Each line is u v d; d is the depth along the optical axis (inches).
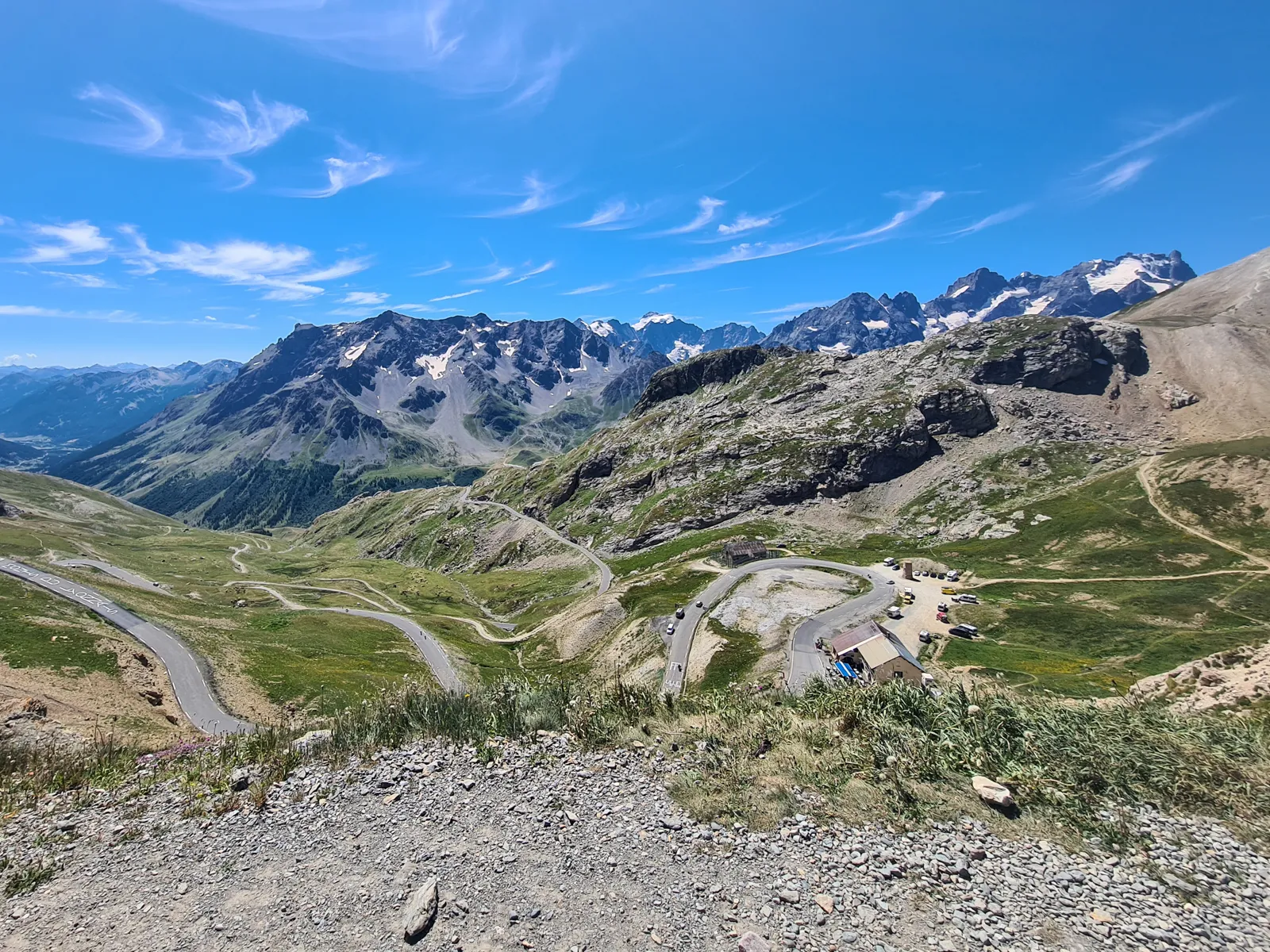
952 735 703.1
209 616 5516.7
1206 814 584.7
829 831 564.4
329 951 446.3
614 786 660.7
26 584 5009.8
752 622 4311.0
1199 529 5905.5
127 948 457.7
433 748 754.8
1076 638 3786.9
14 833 614.5
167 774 747.4
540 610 7337.6
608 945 445.7
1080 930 450.0
